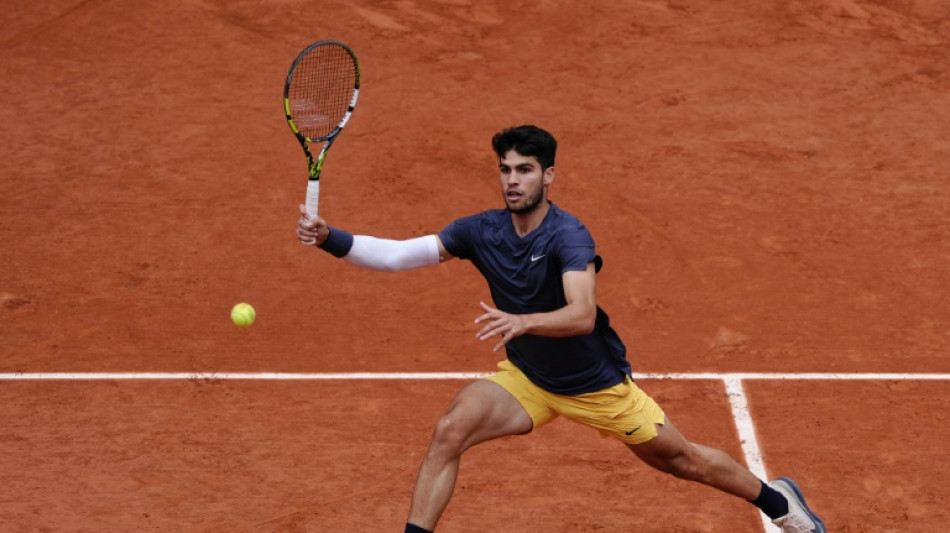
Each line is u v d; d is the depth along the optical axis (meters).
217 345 34.22
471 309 36.12
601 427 22.84
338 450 29.52
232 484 28.19
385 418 30.86
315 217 22.34
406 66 52.31
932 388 32.03
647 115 48.41
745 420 30.72
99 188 43.31
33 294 36.81
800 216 41.31
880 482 28.23
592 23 56.31
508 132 21.09
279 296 36.84
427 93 50.06
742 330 34.81
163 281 37.59
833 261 38.59
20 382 32.31
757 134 46.94
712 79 51.28
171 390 32.06
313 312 35.97
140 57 53.28
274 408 31.27
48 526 26.58
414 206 42.16
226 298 36.69
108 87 50.81
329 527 26.72
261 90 50.47
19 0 57.91
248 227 40.78
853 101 49.56
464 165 44.88
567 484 28.31
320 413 31.06
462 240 22.61
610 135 46.88
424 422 30.69
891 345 34.06
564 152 45.62
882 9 57.66
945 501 27.52
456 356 33.72
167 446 29.62
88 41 54.59
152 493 27.81
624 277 37.62
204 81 51.22
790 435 30.09
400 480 28.41
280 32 55.44
